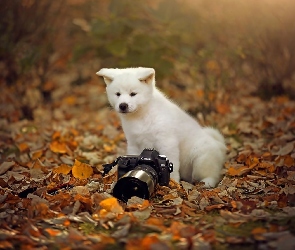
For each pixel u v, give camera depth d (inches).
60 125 81.4
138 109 52.3
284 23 87.9
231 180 51.1
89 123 83.8
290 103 85.6
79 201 42.4
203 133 55.4
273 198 44.2
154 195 45.7
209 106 85.9
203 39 88.7
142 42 87.7
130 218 38.5
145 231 36.8
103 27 86.7
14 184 50.8
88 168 53.1
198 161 53.0
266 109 84.7
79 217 39.8
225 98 87.9
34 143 69.2
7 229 37.9
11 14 86.7
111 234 36.7
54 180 51.4
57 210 42.1
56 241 35.5
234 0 85.6
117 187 43.6
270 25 86.6
